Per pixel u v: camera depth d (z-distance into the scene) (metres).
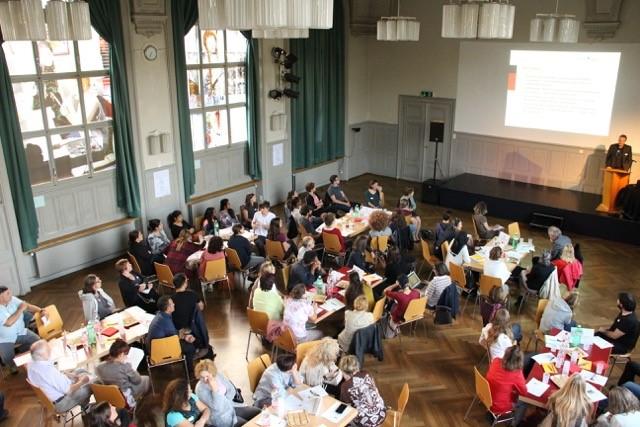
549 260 7.28
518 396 4.86
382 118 14.28
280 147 12.06
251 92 11.04
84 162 8.72
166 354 5.67
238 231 8.09
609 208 10.47
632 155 10.87
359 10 13.01
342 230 8.88
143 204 9.50
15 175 7.65
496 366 4.96
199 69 10.20
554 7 11.15
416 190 13.42
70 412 5.43
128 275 6.71
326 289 6.80
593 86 11.08
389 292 6.68
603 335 5.92
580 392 4.23
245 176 11.66
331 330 7.15
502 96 12.23
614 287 8.41
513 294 8.15
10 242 7.80
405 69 13.53
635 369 5.44
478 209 9.14
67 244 8.56
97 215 9.03
